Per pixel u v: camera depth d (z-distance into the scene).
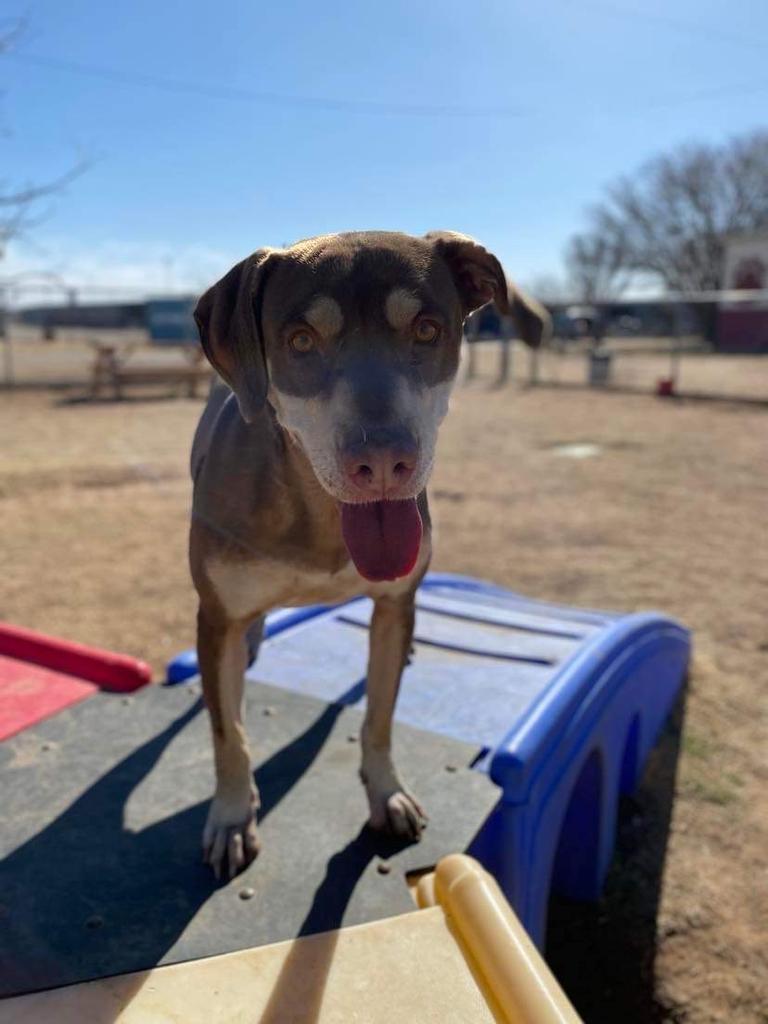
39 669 0.82
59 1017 0.43
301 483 0.51
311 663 0.89
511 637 0.97
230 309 0.51
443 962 0.47
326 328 0.46
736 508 2.06
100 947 0.48
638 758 0.95
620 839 0.88
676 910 0.79
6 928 0.49
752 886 0.81
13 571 1.57
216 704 0.55
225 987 0.45
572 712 0.74
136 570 1.59
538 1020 0.41
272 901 0.52
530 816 0.66
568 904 0.83
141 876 0.54
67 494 2.20
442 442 3.06
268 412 0.52
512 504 2.10
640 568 1.61
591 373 5.25
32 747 0.68
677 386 4.96
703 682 1.16
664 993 0.71
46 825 0.58
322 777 0.65
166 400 4.43
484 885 0.50
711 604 1.42
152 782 0.64
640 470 2.54
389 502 0.47
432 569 1.58
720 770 0.98
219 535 0.53
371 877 0.54
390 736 0.60
